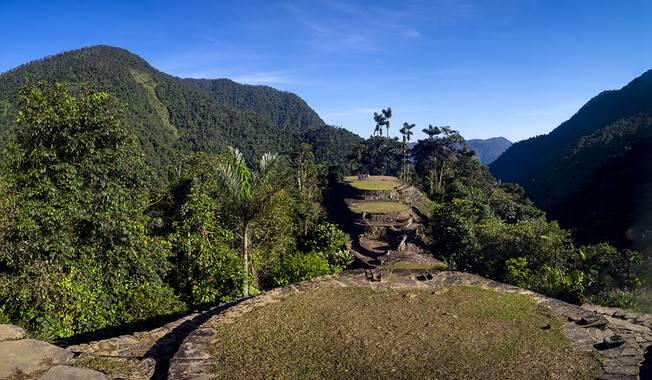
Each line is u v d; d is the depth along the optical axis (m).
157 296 11.40
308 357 5.80
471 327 6.70
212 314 8.10
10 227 9.38
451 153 70.69
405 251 28.55
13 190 9.86
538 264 23.33
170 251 14.05
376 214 35.28
